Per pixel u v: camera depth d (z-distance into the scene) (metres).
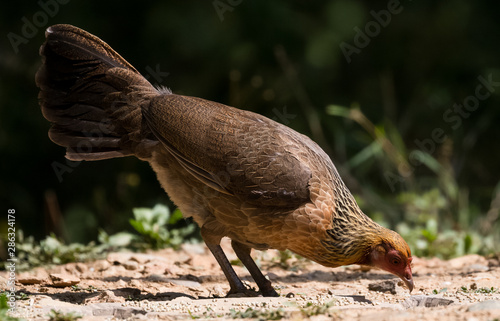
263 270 10.38
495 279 9.23
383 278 9.91
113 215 17.77
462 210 15.89
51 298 7.96
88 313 7.19
